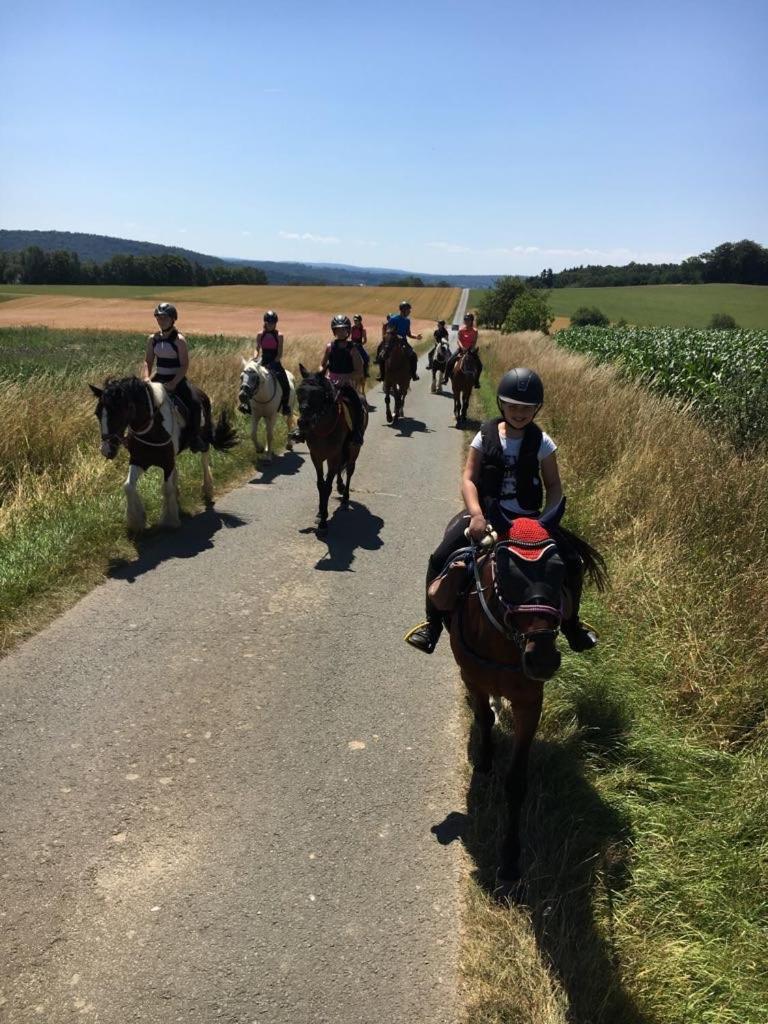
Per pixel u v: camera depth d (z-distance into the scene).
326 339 27.86
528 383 3.31
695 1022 2.65
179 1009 2.67
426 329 64.69
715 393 12.02
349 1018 2.67
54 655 5.04
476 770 4.11
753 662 4.71
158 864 3.33
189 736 4.28
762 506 6.55
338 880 3.30
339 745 4.30
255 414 10.98
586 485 8.62
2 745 4.07
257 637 5.54
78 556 6.51
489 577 3.23
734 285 114.44
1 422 8.59
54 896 3.12
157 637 5.41
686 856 3.44
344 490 8.84
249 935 2.99
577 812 3.69
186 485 9.23
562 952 2.91
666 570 5.95
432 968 2.89
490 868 3.40
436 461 11.89
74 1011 2.64
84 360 21.22
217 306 78.81
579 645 3.66
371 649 5.48
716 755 4.12
